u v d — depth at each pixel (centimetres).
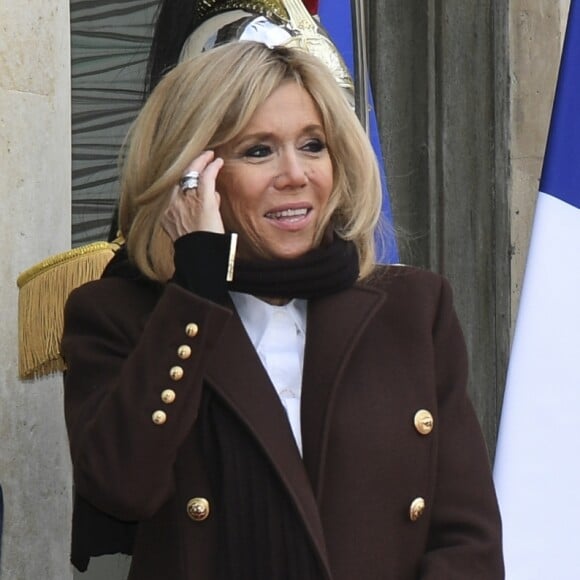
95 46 1681
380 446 878
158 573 868
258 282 890
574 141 1248
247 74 884
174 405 835
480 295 1973
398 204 1981
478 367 1980
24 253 1174
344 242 920
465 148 1970
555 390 1212
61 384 1205
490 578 890
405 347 916
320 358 893
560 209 1241
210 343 846
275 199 887
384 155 1977
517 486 1198
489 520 906
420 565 888
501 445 1205
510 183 1955
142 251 906
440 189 1970
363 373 900
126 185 918
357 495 869
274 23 1045
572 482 1202
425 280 952
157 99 909
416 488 887
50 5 1203
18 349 1130
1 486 1102
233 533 850
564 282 1230
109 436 833
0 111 1161
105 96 1677
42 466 1183
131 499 825
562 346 1221
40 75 1191
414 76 1980
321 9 1330
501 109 1952
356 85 1304
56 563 1199
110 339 896
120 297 913
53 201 1201
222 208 901
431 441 898
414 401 898
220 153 894
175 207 885
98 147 1673
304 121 891
